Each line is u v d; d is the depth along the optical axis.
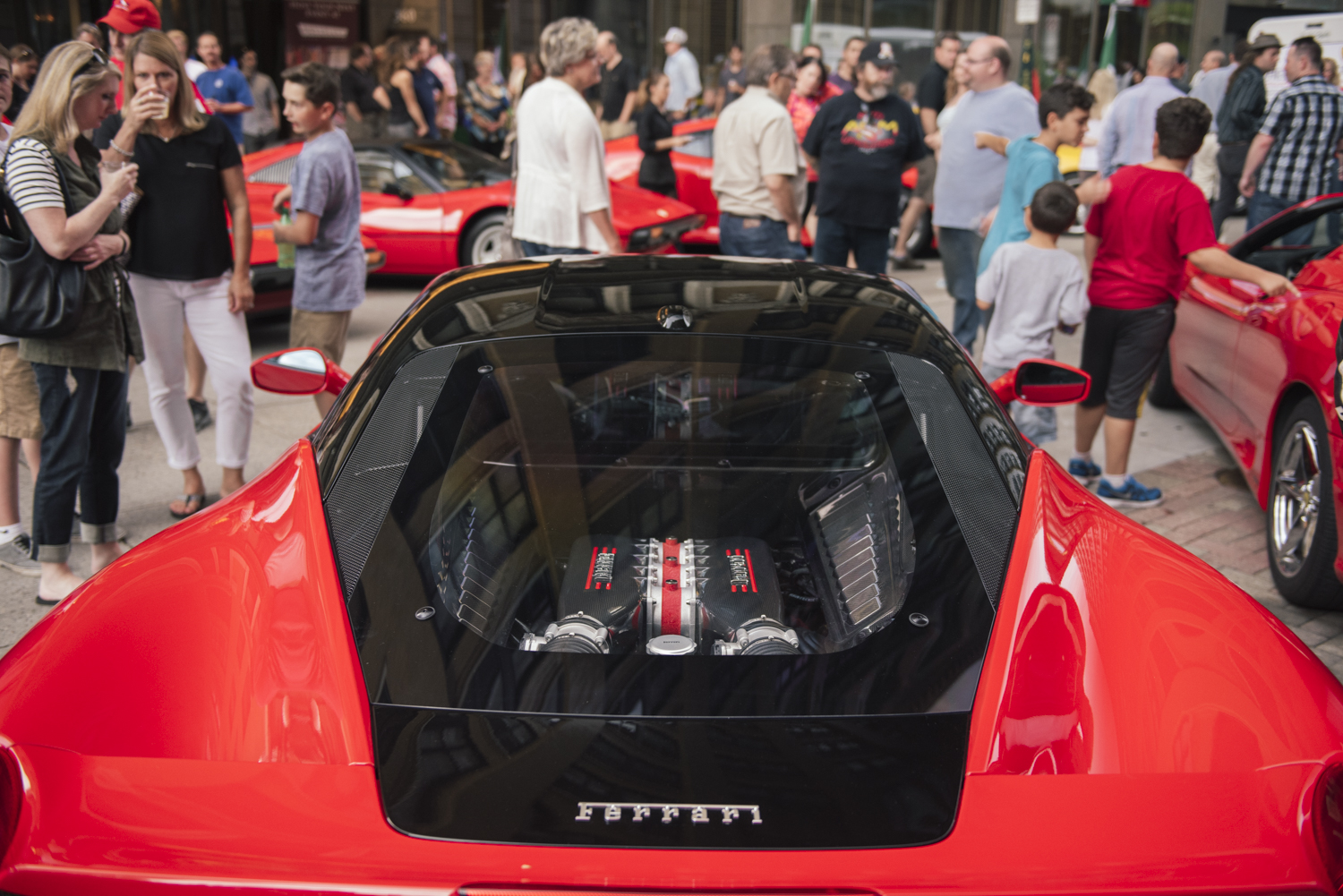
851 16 16.56
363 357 6.55
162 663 1.53
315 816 1.28
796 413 2.07
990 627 1.62
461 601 1.73
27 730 1.42
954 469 1.94
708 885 1.21
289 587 1.67
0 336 3.38
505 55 14.44
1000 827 1.29
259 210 7.72
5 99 3.63
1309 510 3.55
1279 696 1.55
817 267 2.62
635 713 1.45
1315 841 1.33
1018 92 5.76
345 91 11.83
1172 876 1.26
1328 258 3.99
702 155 9.67
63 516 3.40
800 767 1.37
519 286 2.39
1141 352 4.36
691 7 15.48
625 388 2.06
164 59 3.68
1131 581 1.81
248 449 4.29
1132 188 4.22
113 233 3.32
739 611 1.84
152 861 1.24
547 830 1.27
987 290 4.45
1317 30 13.42
